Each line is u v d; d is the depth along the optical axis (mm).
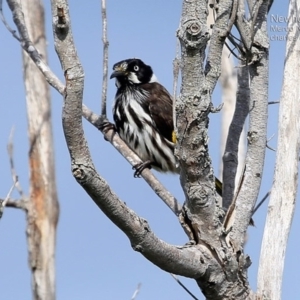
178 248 8742
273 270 9359
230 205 9438
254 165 9508
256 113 9633
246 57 9789
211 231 9023
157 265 8445
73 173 7543
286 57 9938
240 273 9180
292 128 9695
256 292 9367
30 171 13250
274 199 9562
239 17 9758
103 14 10414
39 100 13461
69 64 7539
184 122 8461
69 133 7504
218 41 8500
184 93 8422
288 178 9578
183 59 8305
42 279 12180
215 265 8977
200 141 8516
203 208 8914
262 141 9562
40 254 12477
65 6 7555
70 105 7488
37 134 13383
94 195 7641
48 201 13078
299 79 9812
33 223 12820
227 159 10273
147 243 8055
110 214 7797
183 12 8180
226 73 13070
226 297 9156
